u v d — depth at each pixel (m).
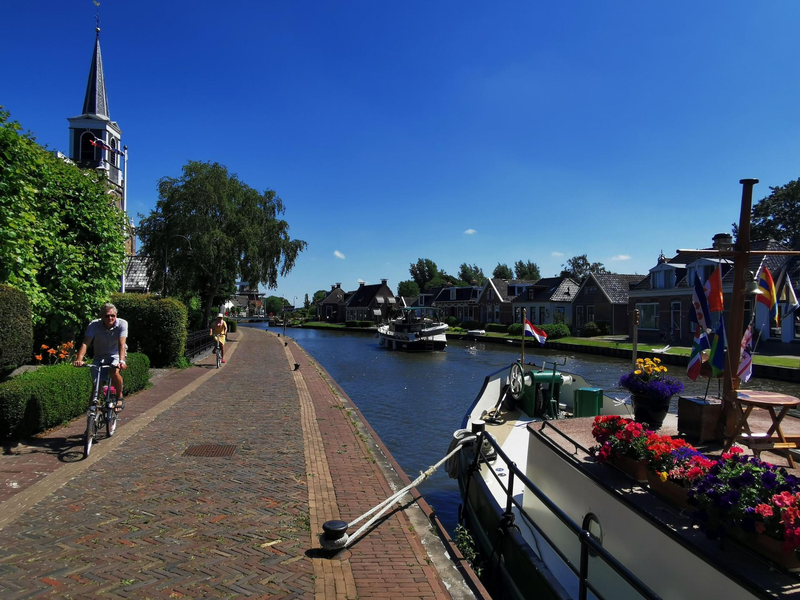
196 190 26.95
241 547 4.06
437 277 96.06
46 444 6.64
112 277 12.83
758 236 47.62
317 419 9.18
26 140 9.55
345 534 4.15
